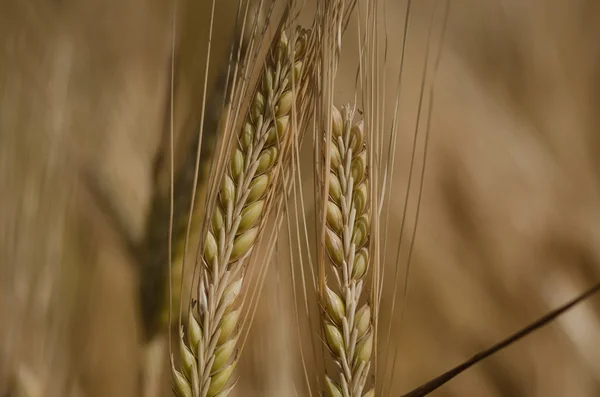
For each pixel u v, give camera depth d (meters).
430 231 0.63
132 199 0.47
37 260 0.50
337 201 0.45
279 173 0.46
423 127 0.66
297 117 0.46
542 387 0.61
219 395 0.45
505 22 0.84
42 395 0.50
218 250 0.45
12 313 0.50
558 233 0.66
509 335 0.62
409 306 0.62
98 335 0.51
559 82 0.81
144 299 0.46
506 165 0.67
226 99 0.46
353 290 0.45
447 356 0.61
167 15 0.51
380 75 0.63
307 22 0.55
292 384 0.51
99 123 0.49
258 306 0.51
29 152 0.50
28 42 0.51
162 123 0.48
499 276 0.63
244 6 0.47
